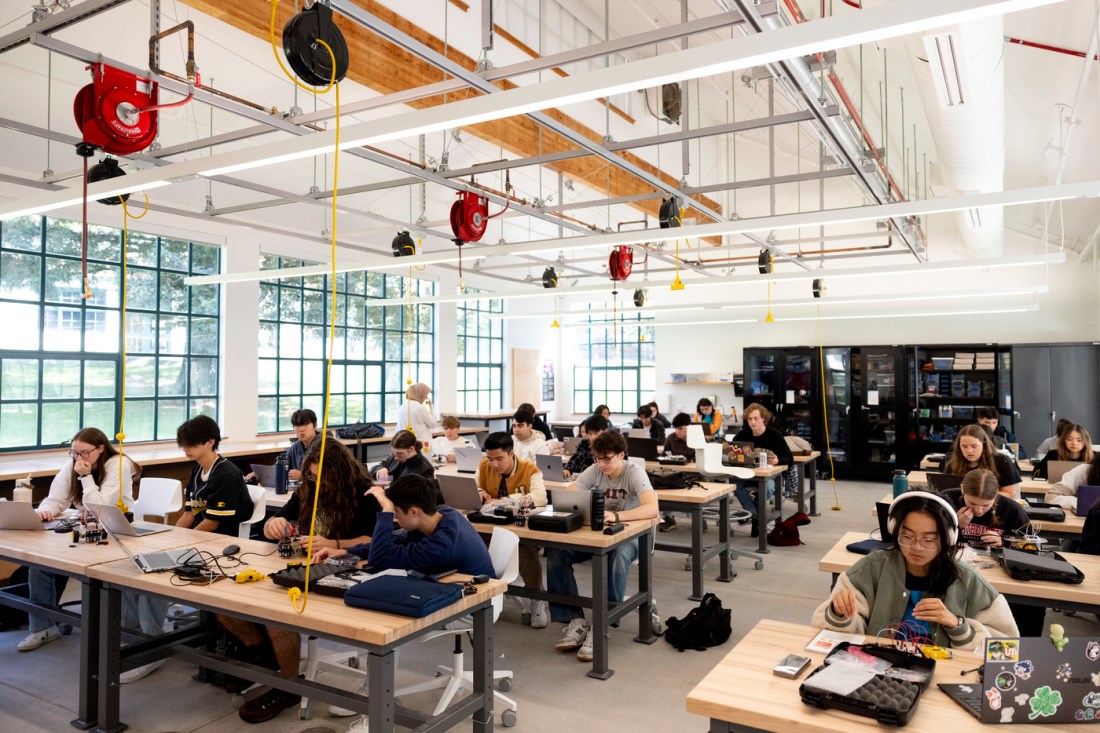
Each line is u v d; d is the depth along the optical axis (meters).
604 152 4.47
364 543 3.39
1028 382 9.89
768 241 7.89
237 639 3.38
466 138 7.98
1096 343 9.56
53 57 5.55
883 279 11.20
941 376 10.58
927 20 1.96
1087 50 4.16
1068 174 6.62
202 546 3.41
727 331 12.57
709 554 5.12
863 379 10.95
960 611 2.15
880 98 6.92
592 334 14.65
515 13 6.71
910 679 1.77
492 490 4.90
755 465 6.50
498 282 12.83
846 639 2.08
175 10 5.06
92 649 3.10
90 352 6.93
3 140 5.97
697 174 10.09
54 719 3.19
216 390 8.07
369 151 4.45
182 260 7.75
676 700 3.38
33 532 3.72
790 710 1.67
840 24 2.06
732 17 2.88
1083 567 3.07
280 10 4.27
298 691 2.67
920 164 8.56
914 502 2.21
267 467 5.63
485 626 2.77
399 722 2.58
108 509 3.44
